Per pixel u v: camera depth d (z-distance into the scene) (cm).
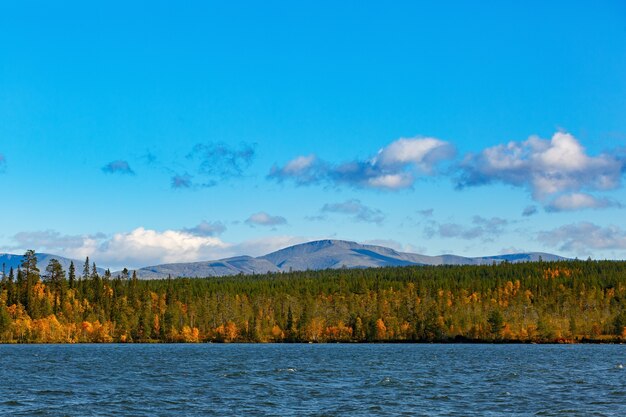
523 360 15225
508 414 6712
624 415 6625
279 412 6856
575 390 8650
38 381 9950
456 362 14488
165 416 6638
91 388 8962
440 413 6781
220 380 10025
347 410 6975
